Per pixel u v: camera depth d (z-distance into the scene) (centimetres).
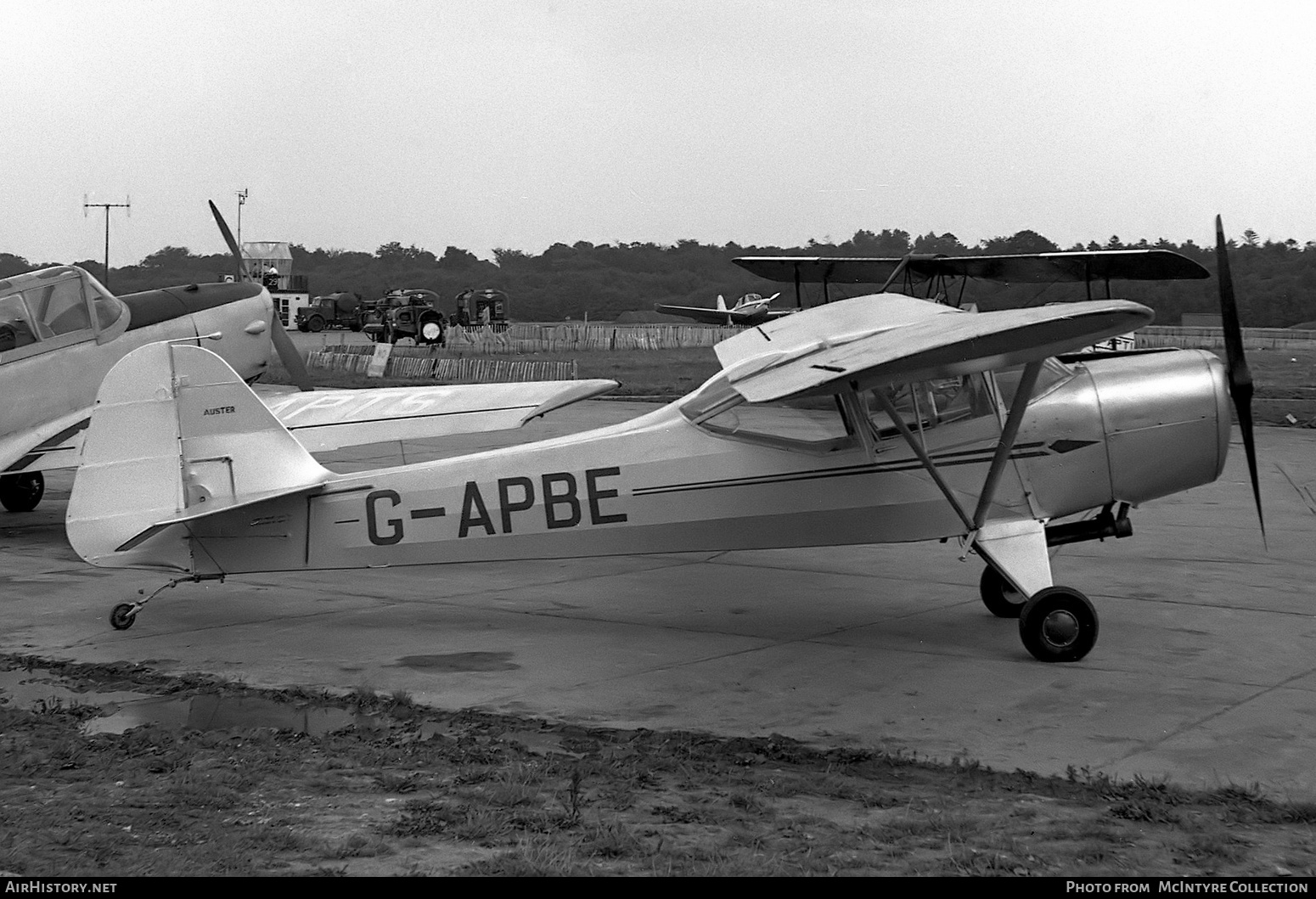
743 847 423
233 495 827
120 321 1294
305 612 912
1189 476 807
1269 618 857
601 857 409
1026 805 487
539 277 11312
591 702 665
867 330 792
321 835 427
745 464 808
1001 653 769
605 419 2517
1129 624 841
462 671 735
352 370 4169
